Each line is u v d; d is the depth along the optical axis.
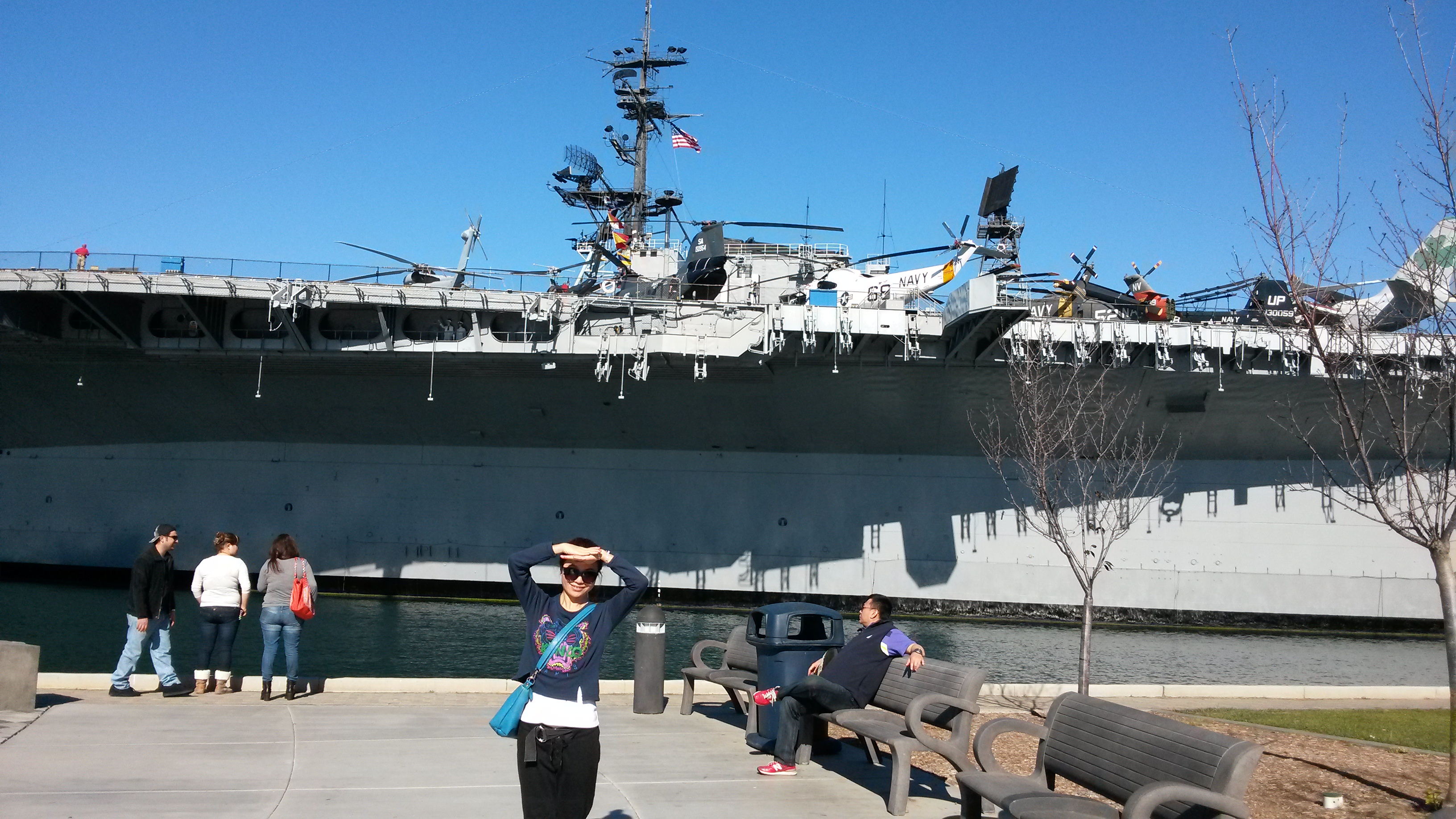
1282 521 30.42
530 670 5.49
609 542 32.47
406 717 11.40
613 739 10.52
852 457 31.89
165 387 31.53
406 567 32.91
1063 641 27.08
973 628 29.36
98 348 28.73
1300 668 23.66
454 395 30.73
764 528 32.09
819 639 10.44
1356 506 30.09
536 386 30.08
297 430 32.88
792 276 29.70
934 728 12.20
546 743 5.36
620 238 34.53
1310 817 8.25
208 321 26.94
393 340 27.14
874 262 32.59
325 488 33.34
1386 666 24.12
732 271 30.58
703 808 7.88
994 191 34.78
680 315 26.98
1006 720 7.33
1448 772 9.81
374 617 28.59
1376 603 30.03
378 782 8.40
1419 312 10.86
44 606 28.53
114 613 27.66
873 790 8.54
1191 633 29.70
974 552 31.33
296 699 12.77
